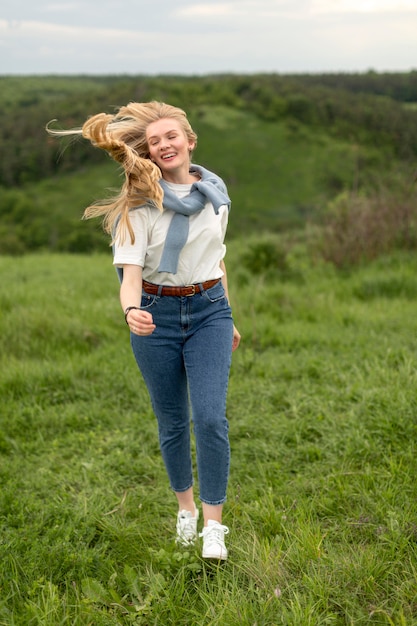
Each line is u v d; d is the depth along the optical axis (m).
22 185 93.06
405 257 9.17
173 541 2.77
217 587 2.47
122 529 2.91
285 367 5.02
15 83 166.38
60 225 74.62
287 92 114.38
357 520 2.87
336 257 9.46
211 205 2.63
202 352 2.60
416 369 4.49
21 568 2.59
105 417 4.39
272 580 2.45
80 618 2.33
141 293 2.57
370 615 2.25
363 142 67.75
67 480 3.47
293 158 98.25
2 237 68.25
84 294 8.38
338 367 4.89
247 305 7.30
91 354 5.62
